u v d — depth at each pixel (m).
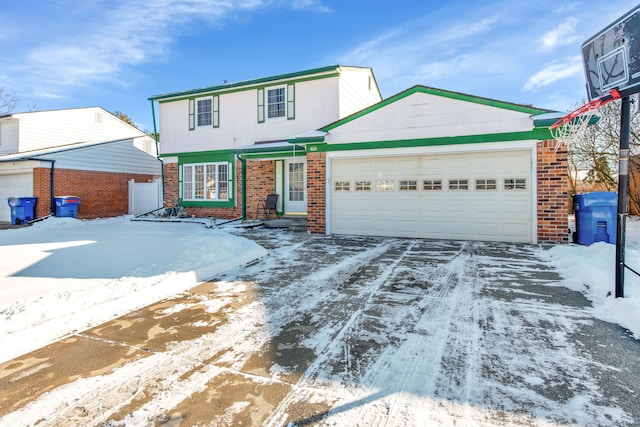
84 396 2.44
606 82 4.18
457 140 8.70
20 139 17.31
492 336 3.29
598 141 13.89
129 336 3.43
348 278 5.42
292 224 12.39
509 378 2.57
